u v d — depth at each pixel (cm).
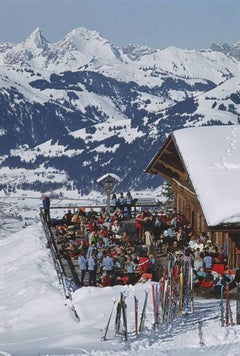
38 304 3375
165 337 2519
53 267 4306
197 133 4325
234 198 3550
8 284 4122
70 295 3459
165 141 4828
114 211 5438
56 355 2305
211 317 2777
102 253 3778
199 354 2159
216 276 3350
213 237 4259
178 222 4534
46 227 5200
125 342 2484
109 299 3231
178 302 2961
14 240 5694
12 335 2944
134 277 3591
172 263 3250
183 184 5044
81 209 5356
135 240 4612
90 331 2691
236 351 2153
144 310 2688
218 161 3947
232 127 4438
